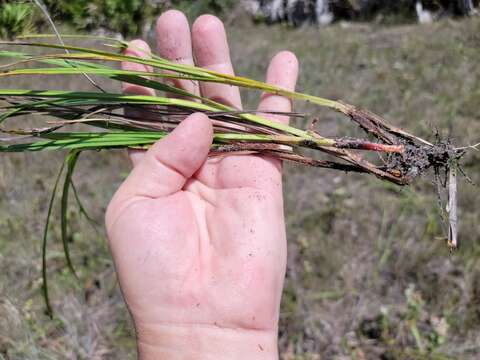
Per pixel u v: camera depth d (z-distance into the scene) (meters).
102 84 0.68
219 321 0.19
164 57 0.27
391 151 0.24
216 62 0.27
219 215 0.21
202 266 0.20
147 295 0.19
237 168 0.22
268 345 0.20
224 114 0.23
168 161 0.20
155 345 0.19
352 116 0.25
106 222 0.20
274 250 0.21
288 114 0.23
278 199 0.22
